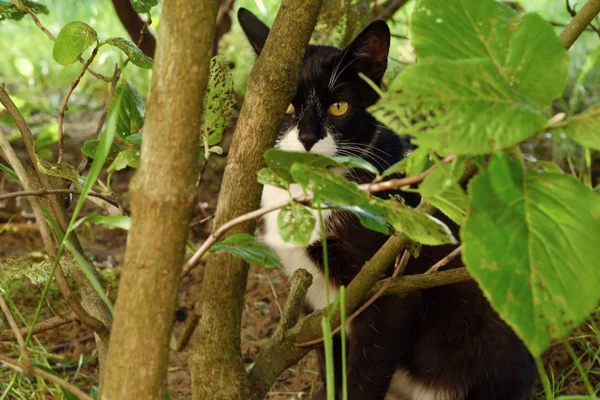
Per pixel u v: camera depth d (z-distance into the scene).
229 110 1.79
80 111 5.56
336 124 2.90
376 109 1.08
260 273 3.98
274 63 1.63
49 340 3.36
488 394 2.76
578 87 4.47
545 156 4.71
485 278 1.08
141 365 1.27
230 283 1.68
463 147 1.03
